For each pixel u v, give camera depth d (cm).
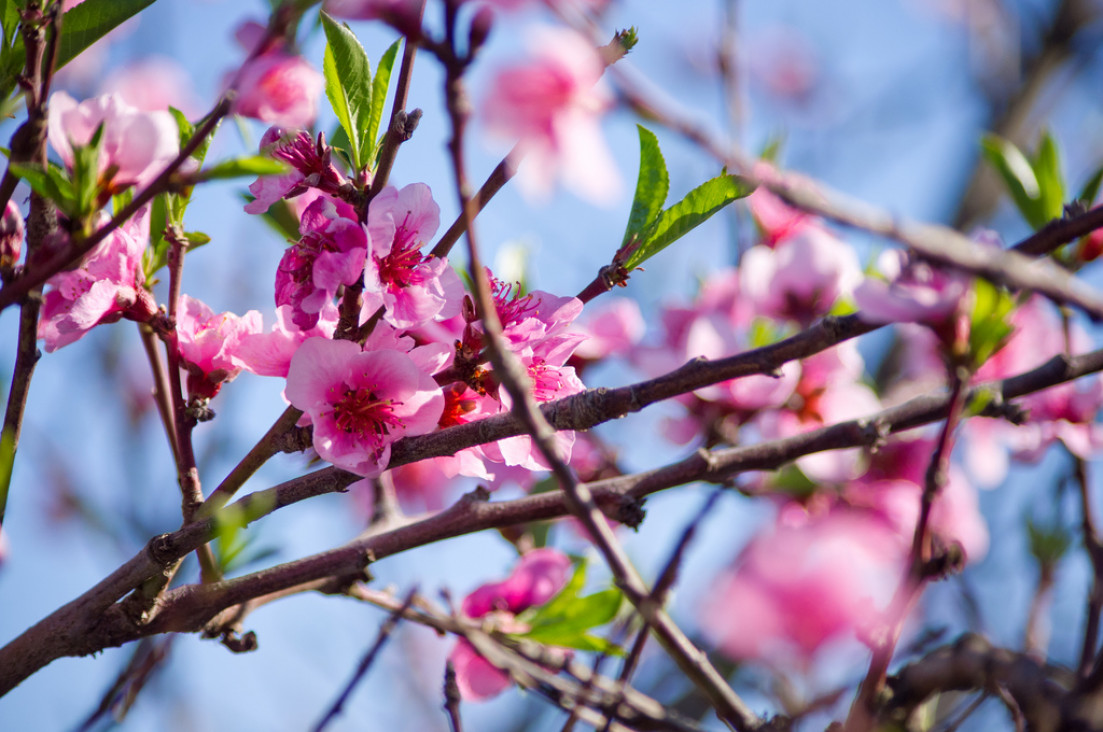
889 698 63
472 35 58
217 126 66
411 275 65
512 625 72
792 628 62
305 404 64
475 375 65
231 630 68
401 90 64
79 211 63
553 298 67
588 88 60
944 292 64
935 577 63
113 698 73
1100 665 61
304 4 61
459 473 67
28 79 63
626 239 66
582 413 63
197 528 63
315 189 65
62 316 65
